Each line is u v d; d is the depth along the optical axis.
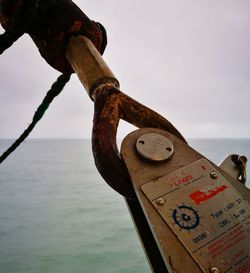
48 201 36.94
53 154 133.00
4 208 33.47
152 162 1.08
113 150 1.10
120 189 1.08
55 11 1.38
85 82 1.33
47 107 1.70
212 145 181.88
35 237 23.67
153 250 1.12
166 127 1.23
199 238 0.94
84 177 57.50
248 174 44.03
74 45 1.40
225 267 0.90
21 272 17.64
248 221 1.00
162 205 0.99
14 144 1.67
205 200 1.02
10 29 1.30
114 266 18.45
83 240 22.92
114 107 1.20
